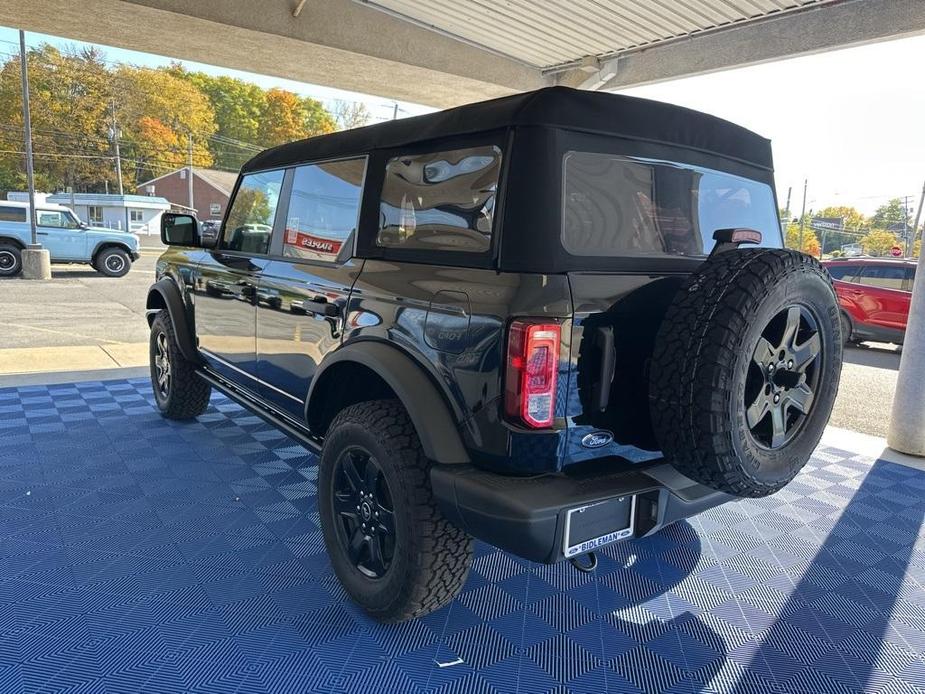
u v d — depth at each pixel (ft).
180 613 8.00
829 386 7.34
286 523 10.53
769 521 11.39
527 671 7.20
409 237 7.89
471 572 9.35
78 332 29.04
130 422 15.56
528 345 6.01
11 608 7.98
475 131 7.13
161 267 15.39
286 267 10.01
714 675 7.25
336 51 21.22
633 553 10.09
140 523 10.37
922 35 16.24
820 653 7.69
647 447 7.01
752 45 19.39
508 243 6.53
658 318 6.79
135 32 19.85
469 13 20.68
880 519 11.52
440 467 6.64
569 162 6.74
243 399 12.00
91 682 6.74
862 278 37.73
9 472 12.30
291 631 7.73
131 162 213.05
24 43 53.26
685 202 7.93
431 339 6.93
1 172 191.72
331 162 9.61
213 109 237.86
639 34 21.20
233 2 18.92
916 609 8.66
